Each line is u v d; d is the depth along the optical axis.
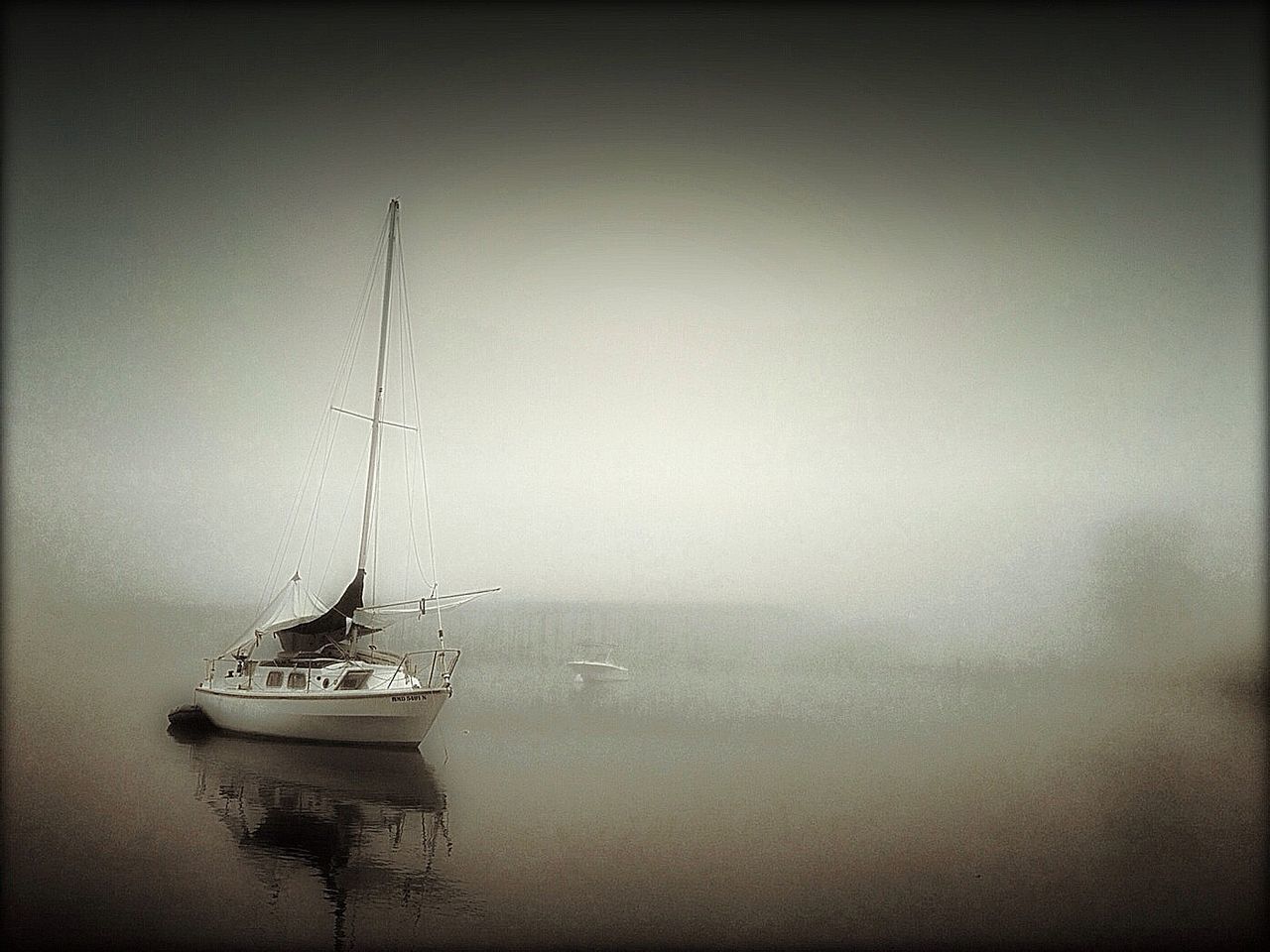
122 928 7.16
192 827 10.02
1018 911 8.11
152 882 8.26
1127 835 10.56
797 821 10.96
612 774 13.38
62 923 7.21
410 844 9.67
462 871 8.85
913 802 11.98
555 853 9.50
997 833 10.58
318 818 10.56
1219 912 8.12
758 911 7.98
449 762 13.93
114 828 9.89
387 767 13.42
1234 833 10.69
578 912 7.84
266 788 11.88
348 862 9.04
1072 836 10.50
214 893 8.02
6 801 10.74
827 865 9.34
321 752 14.40
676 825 10.69
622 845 9.85
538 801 11.61
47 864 8.62
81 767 12.77
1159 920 7.92
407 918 7.59
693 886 8.62
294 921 7.44
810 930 7.56
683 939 7.30
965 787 12.87
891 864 9.40
